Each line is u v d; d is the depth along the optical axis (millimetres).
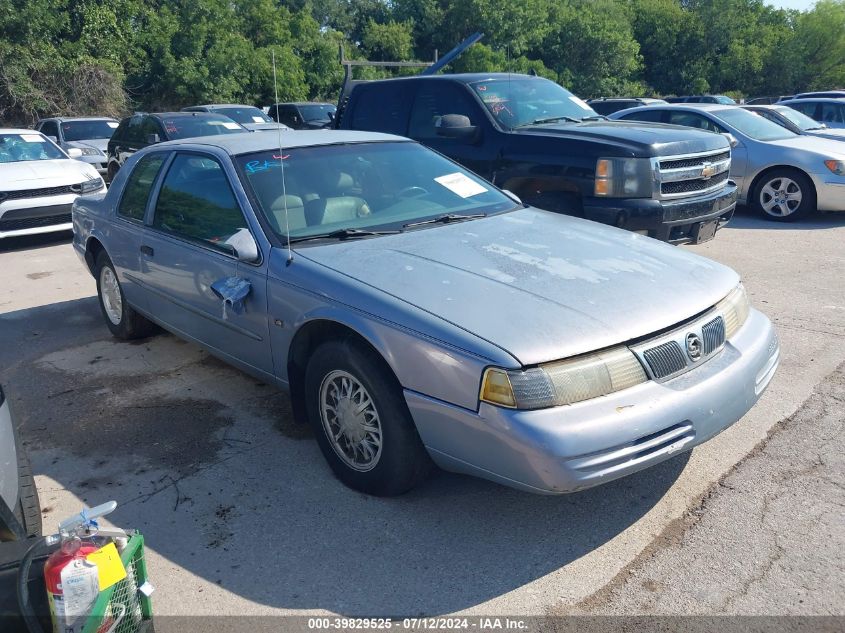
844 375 4711
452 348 2965
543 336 2934
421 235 4039
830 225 9719
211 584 3002
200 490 3699
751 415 4227
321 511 3477
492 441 2875
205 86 30547
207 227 4391
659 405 2963
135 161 5508
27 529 2971
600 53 38281
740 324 3604
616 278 3445
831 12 53625
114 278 5789
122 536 2135
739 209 11188
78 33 29141
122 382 5145
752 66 53469
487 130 7301
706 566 2979
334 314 3398
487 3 34094
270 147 4539
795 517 3256
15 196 9664
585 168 6523
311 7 49625
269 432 4305
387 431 3297
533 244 3898
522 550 3141
